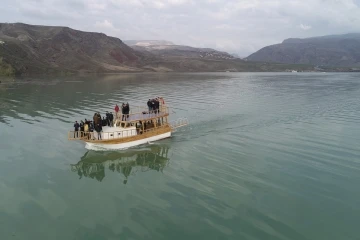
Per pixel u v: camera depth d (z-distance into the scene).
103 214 24.41
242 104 74.38
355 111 64.88
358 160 35.00
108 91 100.94
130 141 39.84
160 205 25.66
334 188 28.39
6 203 25.98
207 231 21.98
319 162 34.47
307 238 21.27
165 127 44.06
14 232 22.16
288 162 34.44
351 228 22.44
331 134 45.56
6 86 112.12
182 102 77.38
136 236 21.58
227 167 33.16
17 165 33.88
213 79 171.50
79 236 21.69
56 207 25.52
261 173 31.66
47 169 33.16
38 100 77.81
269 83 144.00
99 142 37.94
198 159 35.66
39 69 193.12
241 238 21.22
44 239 21.42
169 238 21.31
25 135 44.66
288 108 68.44
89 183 30.12
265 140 42.47
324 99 84.19
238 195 27.06
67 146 40.44
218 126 50.38
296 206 25.30
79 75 196.00
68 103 73.62
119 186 29.42
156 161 35.41
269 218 23.56
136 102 76.75
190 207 25.22
